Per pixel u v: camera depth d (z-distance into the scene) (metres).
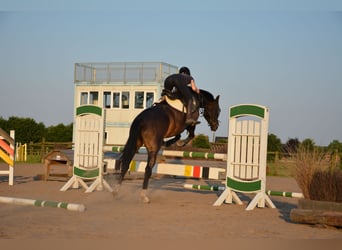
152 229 6.27
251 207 8.51
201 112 10.27
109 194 10.37
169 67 31.36
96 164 10.71
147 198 9.04
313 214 6.84
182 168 10.24
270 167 21.53
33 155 29.27
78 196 9.88
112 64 31.09
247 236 5.98
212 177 9.89
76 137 10.98
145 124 8.77
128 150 8.70
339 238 6.00
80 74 31.91
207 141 29.59
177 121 9.16
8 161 12.35
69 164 13.85
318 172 7.64
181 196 10.58
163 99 9.41
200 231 6.23
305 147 8.31
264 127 8.60
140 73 30.58
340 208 7.17
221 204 9.10
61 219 6.83
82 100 31.84
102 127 10.62
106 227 6.30
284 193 9.36
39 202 7.78
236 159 9.03
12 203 8.05
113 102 31.19
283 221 7.34
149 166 8.88
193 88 9.34
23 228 6.04
